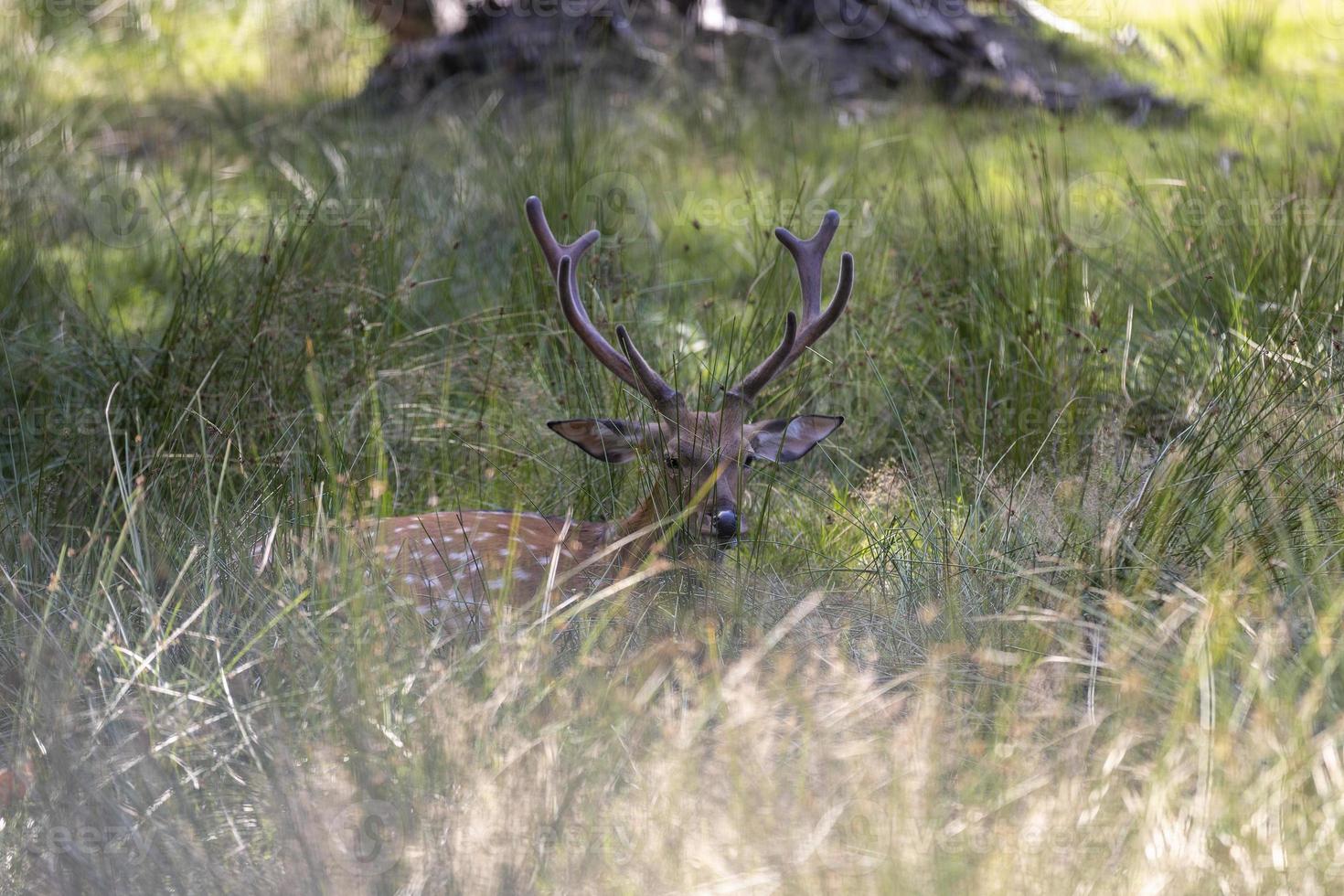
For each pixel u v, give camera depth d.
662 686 6.73
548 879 5.41
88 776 5.94
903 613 7.41
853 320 10.82
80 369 10.49
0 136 16.73
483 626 7.23
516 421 10.02
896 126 17.48
